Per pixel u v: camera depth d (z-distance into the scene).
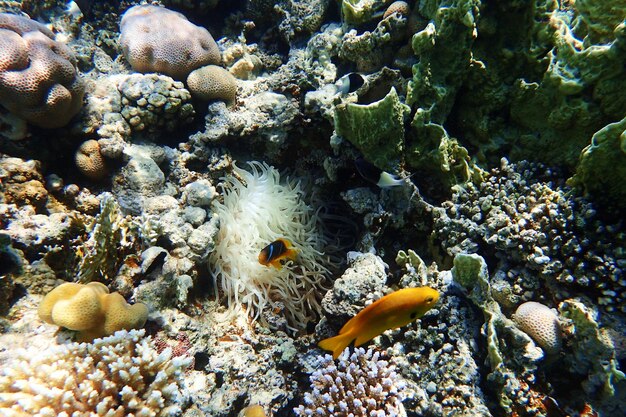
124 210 3.46
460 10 2.86
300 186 4.11
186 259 3.19
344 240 4.09
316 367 3.14
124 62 4.42
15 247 2.74
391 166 3.37
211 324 3.24
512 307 2.94
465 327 2.92
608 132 2.46
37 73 2.97
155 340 2.82
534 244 2.86
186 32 3.93
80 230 3.15
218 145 3.85
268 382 3.04
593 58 2.67
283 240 3.21
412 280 3.13
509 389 2.62
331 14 4.19
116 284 2.91
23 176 3.07
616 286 2.58
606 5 2.71
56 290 2.47
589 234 2.71
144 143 3.72
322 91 3.56
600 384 2.54
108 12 4.87
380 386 2.65
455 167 3.32
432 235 3.38
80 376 2.32
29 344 2.47
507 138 3.32
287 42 4.42
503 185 3.18
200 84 3.81
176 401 2.46
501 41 3.12
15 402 2.17
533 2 2.89
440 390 2.77
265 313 3.48
